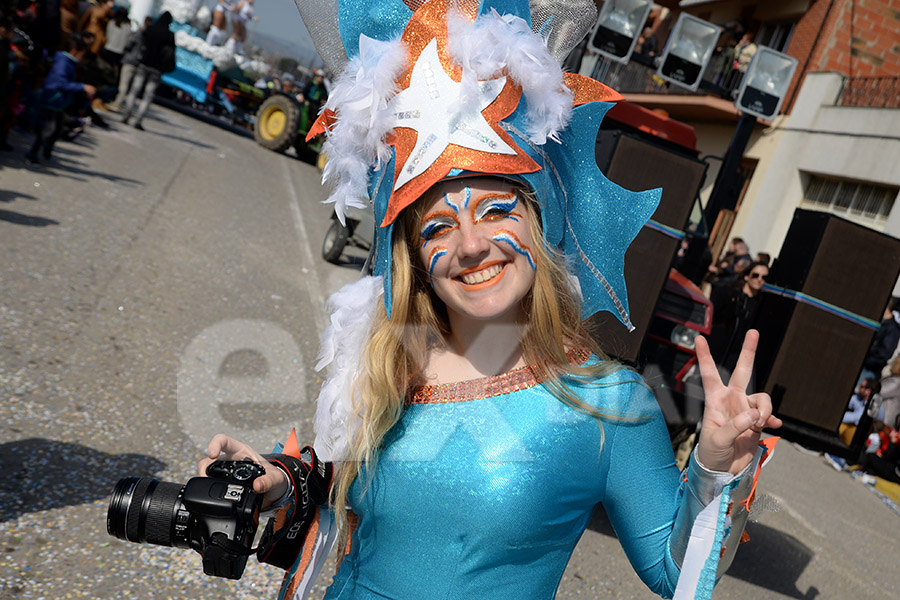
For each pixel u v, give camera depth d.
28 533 2.38
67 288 4.20
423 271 1.24
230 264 4.82
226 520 1.04
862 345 3.87
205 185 7.57
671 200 3.88
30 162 7.01
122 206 6.21
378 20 1.21
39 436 2.86
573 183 1.24
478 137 1.12
